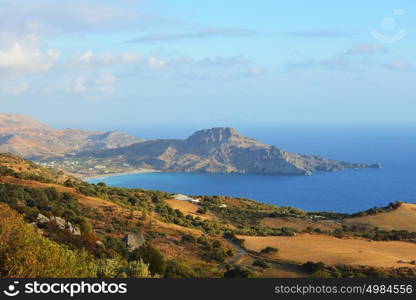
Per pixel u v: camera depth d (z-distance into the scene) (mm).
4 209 19312
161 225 71188
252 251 62969
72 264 17953
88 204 72125
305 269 52188
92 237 37688
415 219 109812
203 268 48094
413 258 59438
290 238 75812
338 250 62688
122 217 68875
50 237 32625
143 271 23625
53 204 59844
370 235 82062
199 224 92875
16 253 16406
